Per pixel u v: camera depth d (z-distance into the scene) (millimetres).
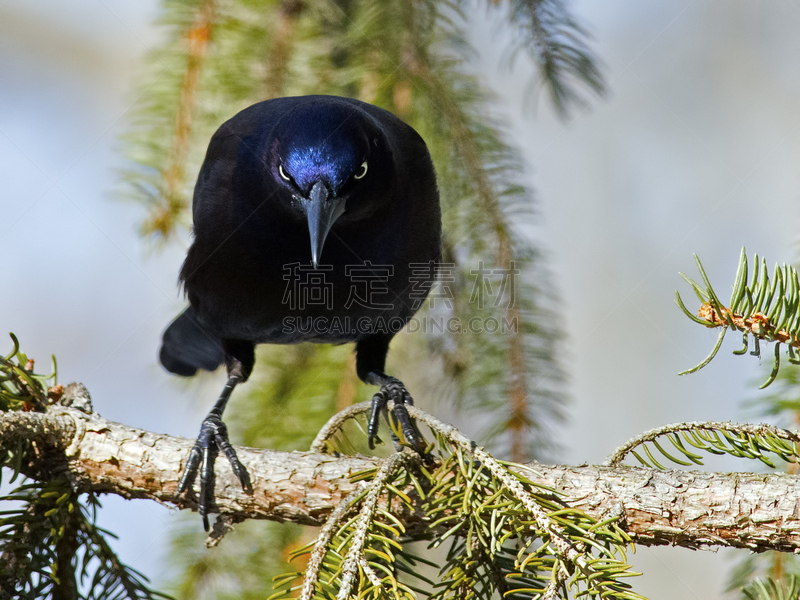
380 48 8430
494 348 8312
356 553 4469
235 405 8742
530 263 8570
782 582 5887
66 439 5438
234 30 8188
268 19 8266
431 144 8734
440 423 5246
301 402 8516
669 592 14336
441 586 4809
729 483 4883
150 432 5586
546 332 8375
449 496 5012
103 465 5430
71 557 5395
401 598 4262
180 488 5422
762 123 16578
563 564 4484
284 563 7293
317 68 8820
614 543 4621
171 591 7254
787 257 7586
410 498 5223
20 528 5199
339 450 6102
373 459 5438
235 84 8422
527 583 4734
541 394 8188
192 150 8500
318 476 5340
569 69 8469
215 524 5516
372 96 8641
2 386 5543
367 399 9000
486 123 8672
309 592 4434
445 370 8547
